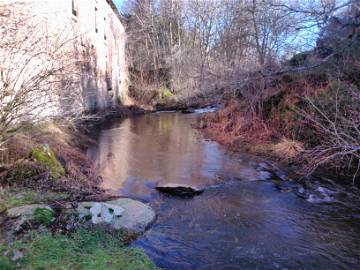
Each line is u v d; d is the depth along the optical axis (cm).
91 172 634
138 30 3105
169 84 2820
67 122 720
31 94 486
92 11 1456
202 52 2455
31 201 392
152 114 2078
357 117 661
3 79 482
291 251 379
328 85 849
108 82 1834
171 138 1146
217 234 416
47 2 799
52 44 580
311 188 612
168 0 3192
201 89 1648
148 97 2633
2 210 362
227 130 1212
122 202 462
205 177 674
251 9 1256
